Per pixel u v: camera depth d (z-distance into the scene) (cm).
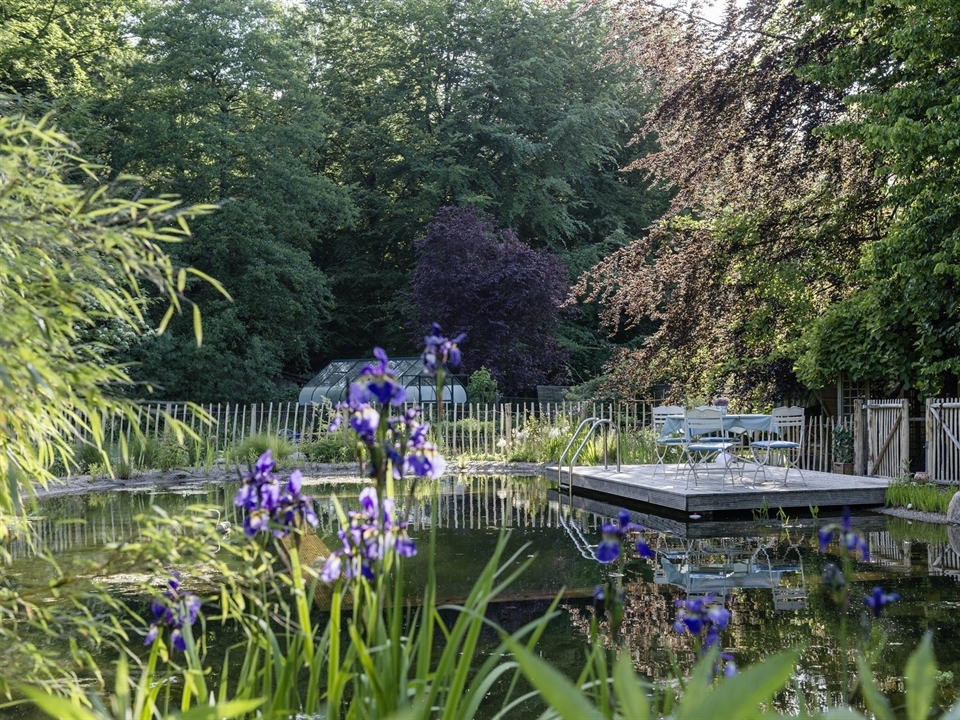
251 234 3047
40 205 232
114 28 2875
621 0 1560
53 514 1138
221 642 526
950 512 1041
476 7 3638
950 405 1241
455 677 193
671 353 1712
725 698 100
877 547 851
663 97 1591
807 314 1642
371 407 199
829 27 1443
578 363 3572
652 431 1828
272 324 3142
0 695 438
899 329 1448
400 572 199
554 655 490
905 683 433
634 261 1684
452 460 1986
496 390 2697
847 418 1596
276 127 3039
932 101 1237
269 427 1939
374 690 184
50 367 221
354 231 3719
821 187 1598
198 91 2906
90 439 1609
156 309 2864
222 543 244
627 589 664
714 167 1577
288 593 612
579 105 3631
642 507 1213
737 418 1209
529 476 1730
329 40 3734
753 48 1540
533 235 3825
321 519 1073
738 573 722
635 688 106
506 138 3462
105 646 503
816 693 418
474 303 2966
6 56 2497
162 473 1634
